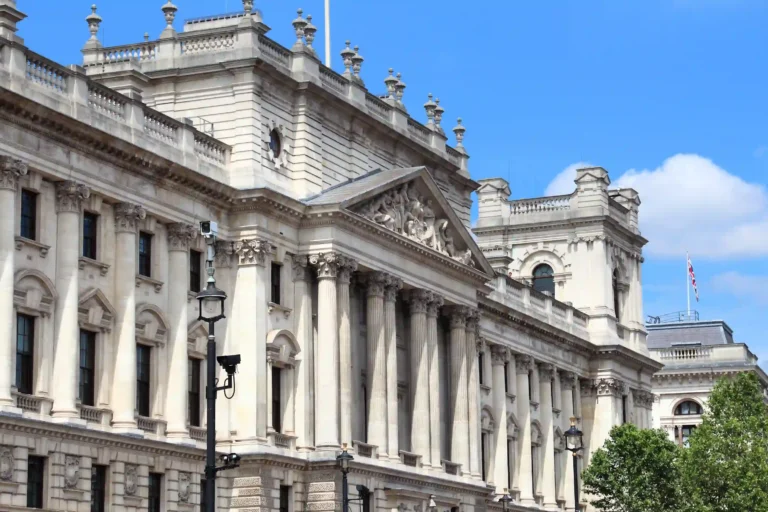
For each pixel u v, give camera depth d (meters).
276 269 95.94
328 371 96.19
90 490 79.19
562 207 151.50
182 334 88.06
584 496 142.75
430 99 120.62
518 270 152.75
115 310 83.44
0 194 75.31
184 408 87.38
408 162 113.75
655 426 180.88
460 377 113.19
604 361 146.75
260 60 94.44
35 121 77.19
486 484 117.06
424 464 105.81
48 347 78.25
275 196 93.69
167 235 88.44
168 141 89.12
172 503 85.44
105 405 82.25
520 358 132.75
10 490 73.69
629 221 158.25
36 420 75.25
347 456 83.44
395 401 102.75
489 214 154.75
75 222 80.12
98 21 98.75
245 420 91.06
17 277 76.50
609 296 149.38
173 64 96.12
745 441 139.88
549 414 137.25
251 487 90.12
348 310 98.25
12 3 79.81
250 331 92.06
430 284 109.31
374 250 101.75
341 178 103.62
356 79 106.50
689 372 180.00
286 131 98.75
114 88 95.50
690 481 137.00
